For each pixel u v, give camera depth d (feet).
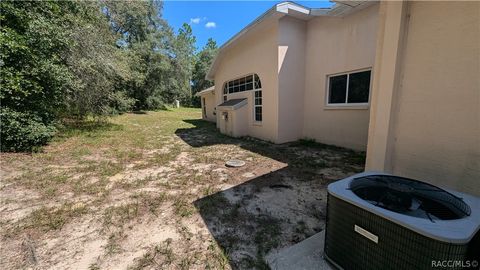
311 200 9.41
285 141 21.81
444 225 3.65
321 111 20.68
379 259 4.33
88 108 26.12
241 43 26.07
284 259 5.87
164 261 5.95
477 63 5.49
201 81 103.55
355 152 17.34
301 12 18.71
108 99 30.04
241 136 25.98
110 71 25.79
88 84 24.00
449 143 6.19
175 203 9.26
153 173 13.11
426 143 6.73
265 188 10.71
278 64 20.24
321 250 6.16
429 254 3.55
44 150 17.43
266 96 22.35
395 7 7.09
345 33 17.84
